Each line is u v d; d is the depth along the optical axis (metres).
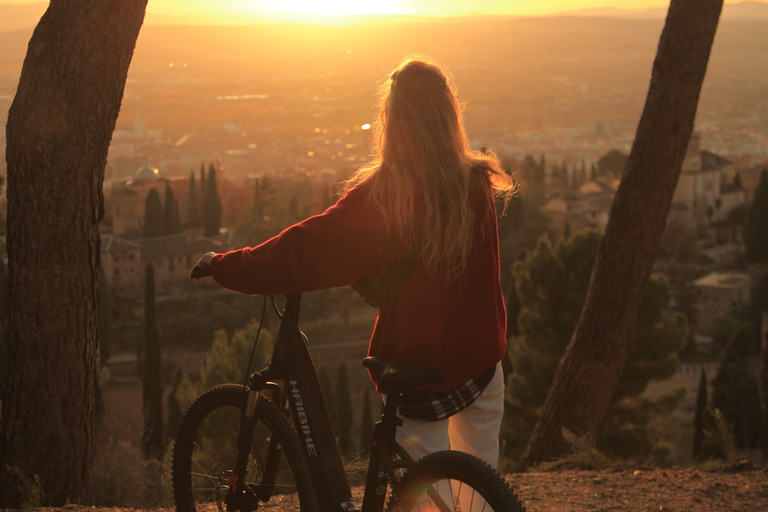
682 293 87.38
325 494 2.35
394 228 2.19
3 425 4.12
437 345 2.22
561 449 6.44
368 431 25.30
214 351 10.66
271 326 41.03
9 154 3.97
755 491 3.98
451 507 2.11
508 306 17.56
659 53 6.05
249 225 105.44
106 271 85.00
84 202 4.07
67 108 3.92
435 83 2.24
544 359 13.12
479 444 2.45
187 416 2.71
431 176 2.19
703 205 139.88
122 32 3.96
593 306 6.44
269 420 2.46
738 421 21.30
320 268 2.19
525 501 3.99
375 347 2.32
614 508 3.82
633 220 6.21
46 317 4.02
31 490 3.94
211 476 2.66
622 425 13.20
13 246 4.02
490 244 2.32
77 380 4.16
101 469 5.66
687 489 4.09
